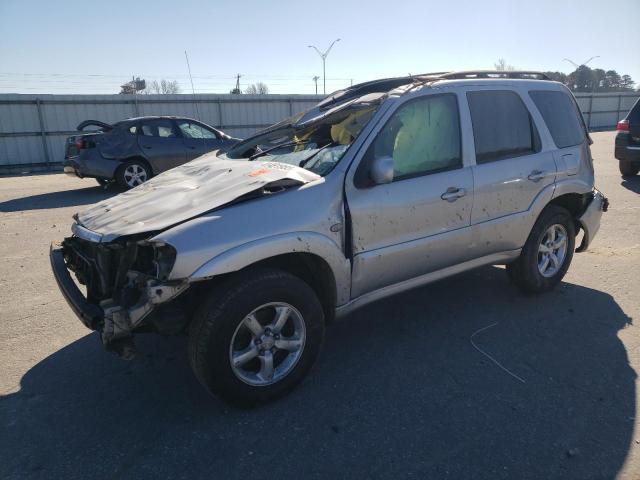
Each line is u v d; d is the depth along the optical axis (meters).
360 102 3.79
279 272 2.99
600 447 2.63
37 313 4.48
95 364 3.61
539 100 4.45
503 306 4.45
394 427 2.84
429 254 3.68
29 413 3.04
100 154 10.84
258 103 23.94
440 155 3.73
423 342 3.83
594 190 4.89
